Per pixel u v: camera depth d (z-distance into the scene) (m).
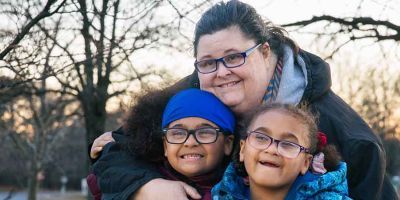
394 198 2.75
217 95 2.66
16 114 11.66
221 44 2.55
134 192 2.60
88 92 6.95
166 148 2.71
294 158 2.34
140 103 2.86
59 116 11.31
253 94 2.61
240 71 2.55
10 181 29.09
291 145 2.34
